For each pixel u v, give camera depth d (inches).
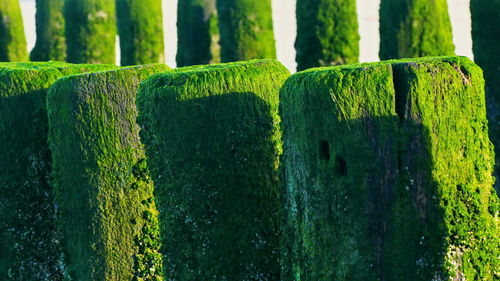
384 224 373.4
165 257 487.8
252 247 470.3
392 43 917.8
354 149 373.4
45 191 615.2
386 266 374.3
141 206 556.7
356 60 945.5
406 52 910.4
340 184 378.6
